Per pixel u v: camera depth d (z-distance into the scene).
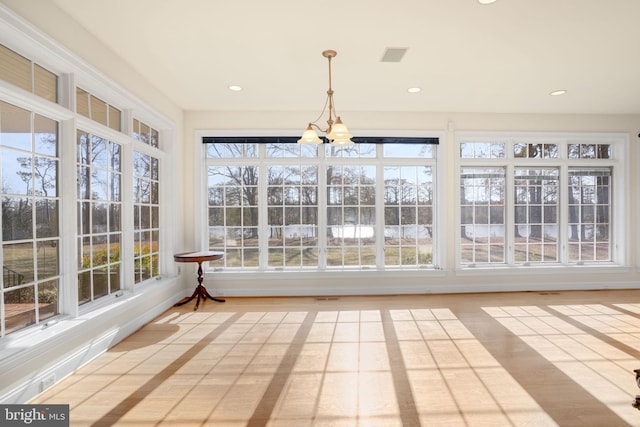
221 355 2.75
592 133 4.86
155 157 4.03
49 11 2.23
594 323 3.45
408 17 2.44
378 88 3.83
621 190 4.93
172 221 4.22
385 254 4.79
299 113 4.67
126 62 3.16
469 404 2.05
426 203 4.84
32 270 2.24
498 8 2.33
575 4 2.29
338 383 2.30
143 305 3.47
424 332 3.23
